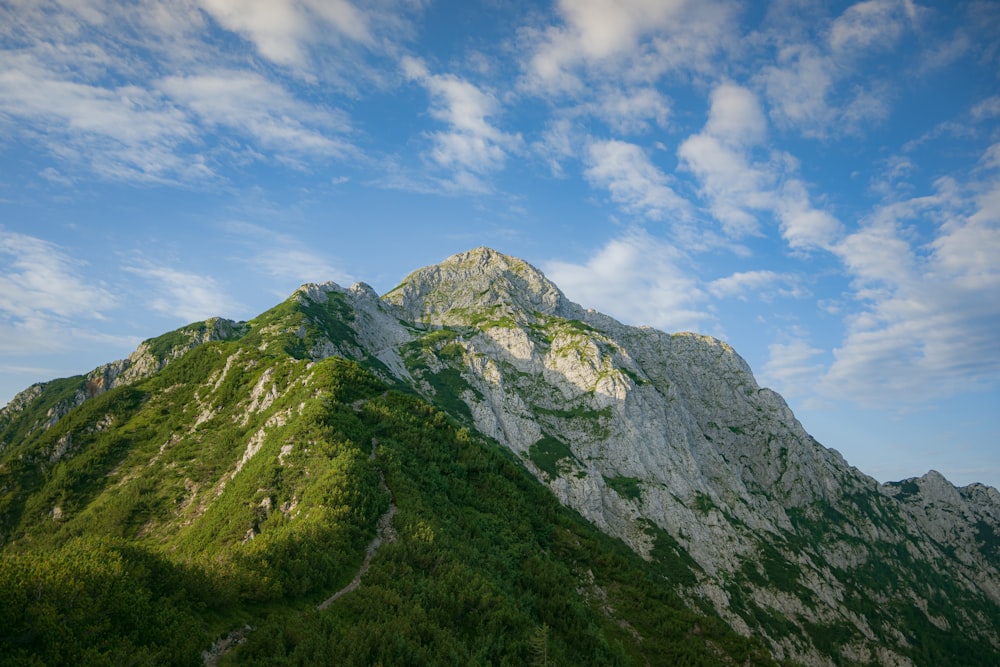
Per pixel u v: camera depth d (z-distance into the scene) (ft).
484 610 167.22
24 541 286.46
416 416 331.98
